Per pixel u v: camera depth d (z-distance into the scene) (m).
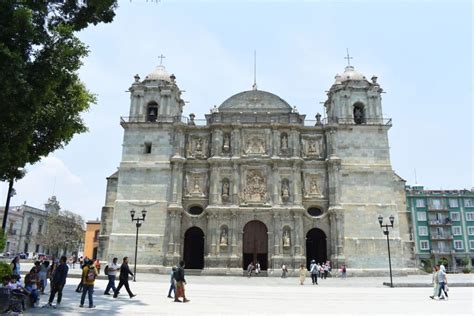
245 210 53.56
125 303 21.89
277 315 18.62
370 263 51.53
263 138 56.72
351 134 56.62
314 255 57.12
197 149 57.19
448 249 93.62
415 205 96.88
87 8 21.12
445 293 26.42
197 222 53.81
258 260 54.19
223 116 58.06
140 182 54.66
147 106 59.34
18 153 18.08
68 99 21.80
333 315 18.75
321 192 55.16
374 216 53.31
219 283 40.22
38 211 107.69
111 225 56.62
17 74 15.34
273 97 60.38
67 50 17.72
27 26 15.99
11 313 15.91
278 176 54.91
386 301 25.08
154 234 52.62
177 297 23.34
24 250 101.75
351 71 61.09
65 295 25.00
